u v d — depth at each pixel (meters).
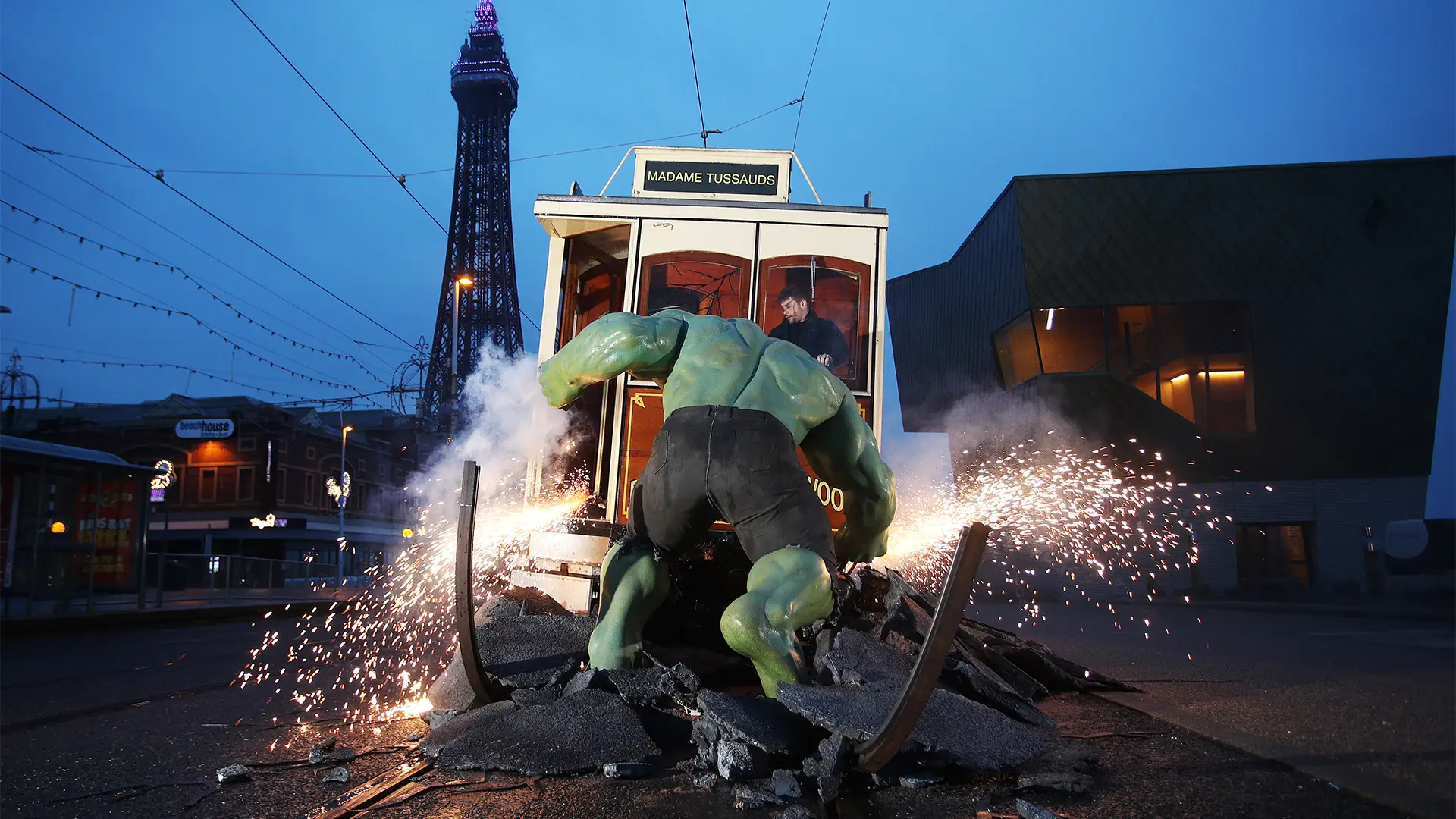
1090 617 19.11
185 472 55.72
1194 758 3.85
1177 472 28.67
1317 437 28.12
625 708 4.00
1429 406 27.45
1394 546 26.38
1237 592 27.88
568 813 3.07
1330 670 7.62
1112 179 26.67
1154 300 28.00
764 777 3.46
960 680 4.45
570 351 4.86
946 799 3.20
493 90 110.25
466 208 106.38
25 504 17.09
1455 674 7.14
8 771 3.88
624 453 6.80
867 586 5.52
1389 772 3.58
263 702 5.95
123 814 3.16
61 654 10.77
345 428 53.25
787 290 7.18
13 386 42.09
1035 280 28.09
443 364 43.81
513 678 4.57
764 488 4.28
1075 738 4.29
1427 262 26.38
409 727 4.71
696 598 5.57
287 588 31.23
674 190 8.09
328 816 3.06
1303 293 27.27
